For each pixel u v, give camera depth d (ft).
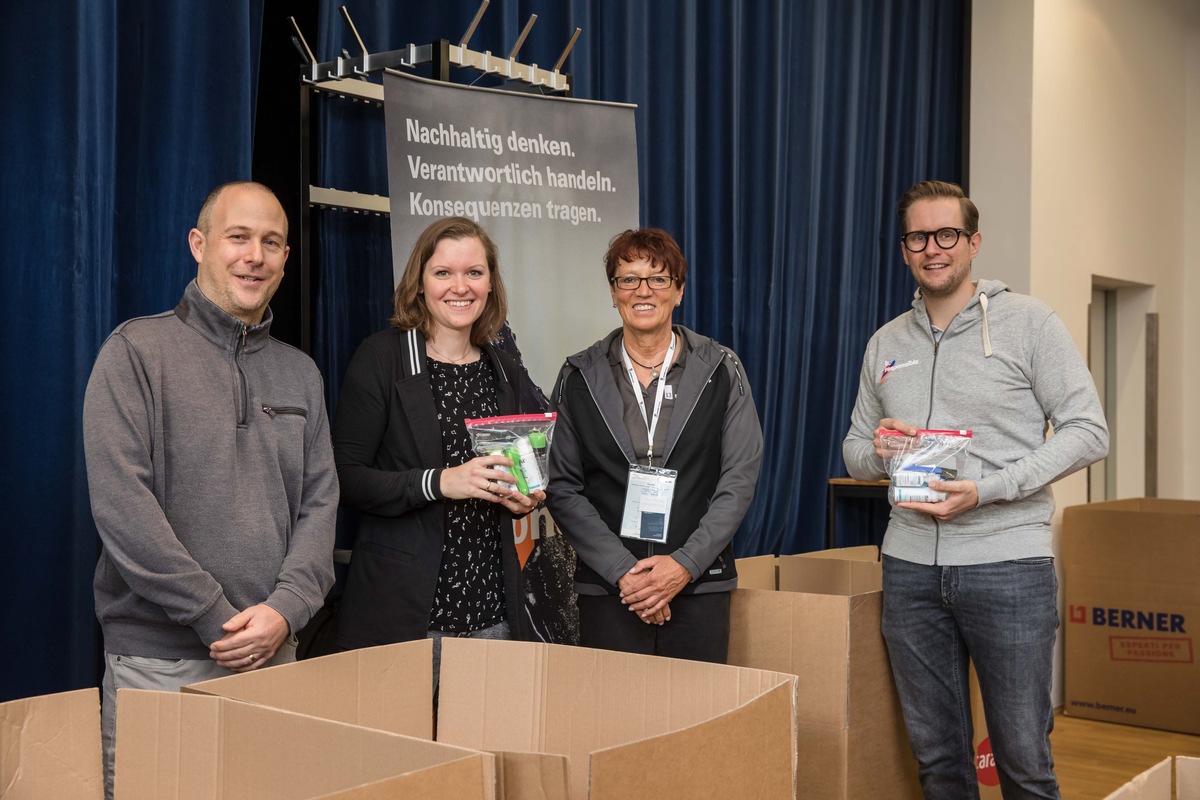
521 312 9.27
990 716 8.02
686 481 7.73
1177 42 19.75
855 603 8.18
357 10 9.39
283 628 6.01
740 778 3.56
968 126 16.49
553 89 9.93
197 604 5.73
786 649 8.39
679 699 4.28
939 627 8.20
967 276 8.31
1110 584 16.02
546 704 4.62
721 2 12.85
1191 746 14.76
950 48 16.58
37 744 3.77
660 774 3.21
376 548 7.31
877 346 8.97
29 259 7.13
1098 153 17.30
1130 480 19.47
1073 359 7.92
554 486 7.88
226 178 8.25
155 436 5.95
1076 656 16.33
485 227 9.02
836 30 14.57
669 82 12.27
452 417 7.50
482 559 7.40
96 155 7.41
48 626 7.20
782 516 13.74
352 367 7.60
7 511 7.06
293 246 9.16
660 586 7.38
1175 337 19.88
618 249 7.93
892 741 8.64
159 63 7.96
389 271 9.95
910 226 8.29
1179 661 15.44
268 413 6.45
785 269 13.89
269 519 6.30
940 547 8.01
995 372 8.05
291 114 9.23
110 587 6.04
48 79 7.16
